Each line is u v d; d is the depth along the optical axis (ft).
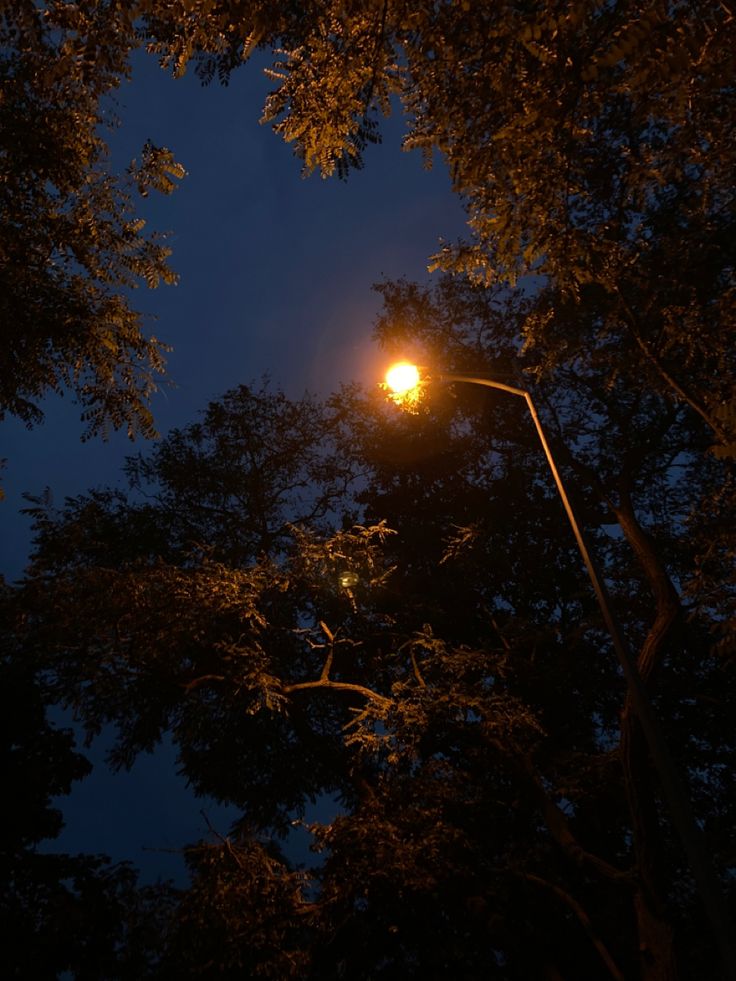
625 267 33.60
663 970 36.78
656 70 19.04
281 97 27.71
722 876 48.78
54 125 28.89
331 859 43.65
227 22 22.59
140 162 32.60
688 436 58.65
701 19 18.20
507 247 31.19
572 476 64.64
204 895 40.75
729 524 36.42
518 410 64.75
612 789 48.62
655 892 38.47
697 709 56.65
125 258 34.32
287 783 65.05
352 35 25.22
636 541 46.44
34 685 53.42
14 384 33.30
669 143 31.58
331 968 46.14
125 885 53.26
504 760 48.44
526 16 21.25
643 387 44.14
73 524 55.16
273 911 41.75
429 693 47.80
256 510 67.36
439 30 24.53
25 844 54.85
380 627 59.41
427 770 48.96
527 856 48.73
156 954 50.52
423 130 28.76
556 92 24.72
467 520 65.36
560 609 65.46
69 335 32.48
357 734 46.11
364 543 53.57
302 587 56.90
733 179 31.60
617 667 58.80
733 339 33.17
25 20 22.98
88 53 23.71
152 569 48.19
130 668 50.42
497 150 27.91
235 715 61.36
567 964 48.52
